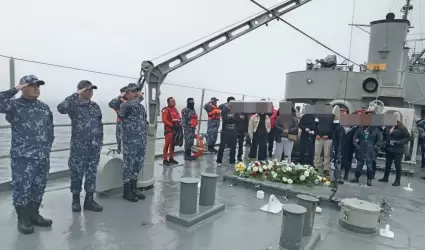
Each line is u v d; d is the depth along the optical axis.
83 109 3.82
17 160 3.16
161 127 8.51
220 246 3.20
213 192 4.25
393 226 4.36
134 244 3.13
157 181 5.80
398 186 6.88
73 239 3.15
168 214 3.80
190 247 3.13
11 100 3.08
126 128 4.45
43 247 2.94
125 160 4.49
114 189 5.01
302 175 5.73
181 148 9.88
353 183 6.84
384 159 8.77
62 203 4.25
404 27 9.76
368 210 3.92
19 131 3.15
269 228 3.80
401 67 9.95
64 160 7.17
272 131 9.06
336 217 4.53
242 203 4.78
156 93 5.18
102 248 2.99
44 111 3.35
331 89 9.73
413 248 3.63
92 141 3.88
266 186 5.52
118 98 4.59
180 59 5.30
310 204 3.53
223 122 7.71
